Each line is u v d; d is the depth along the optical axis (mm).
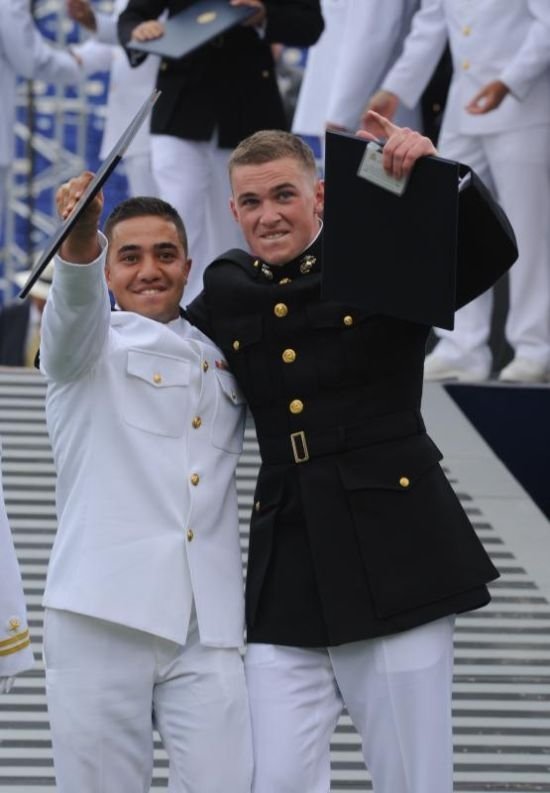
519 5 18047
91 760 9758
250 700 9961
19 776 12586
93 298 9508
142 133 20375
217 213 19203
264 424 10125
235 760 9781
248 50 18750
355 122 19422
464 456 17266
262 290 10055
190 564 9828
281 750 9828
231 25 18188
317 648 9953
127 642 9766
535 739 13258
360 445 9906
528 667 14211
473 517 16297
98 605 9680
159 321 10211
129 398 9906
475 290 10000
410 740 9789
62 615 9805
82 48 22500
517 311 18672
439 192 9477
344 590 9781
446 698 9836
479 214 9734
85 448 9898
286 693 9906
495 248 9805
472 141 18469
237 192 10109
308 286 9969
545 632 14695
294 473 10000
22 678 13852
